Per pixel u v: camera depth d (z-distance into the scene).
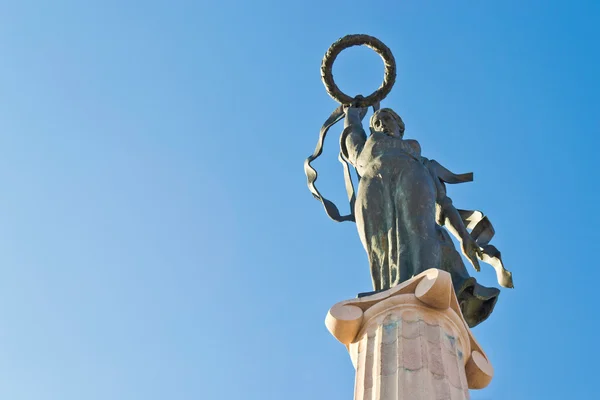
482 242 12.28
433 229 11.39
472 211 12.52
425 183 11.68
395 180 11.77
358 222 11.84
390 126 12.62
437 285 10.06
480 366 10.27
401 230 11.34
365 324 10.30
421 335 9.81
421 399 9.09
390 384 9.35
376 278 11.36
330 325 10.37
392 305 10.23
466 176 12.85
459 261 11.62
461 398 9.37
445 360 9.67
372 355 9.86
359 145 12.70
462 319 10.42
